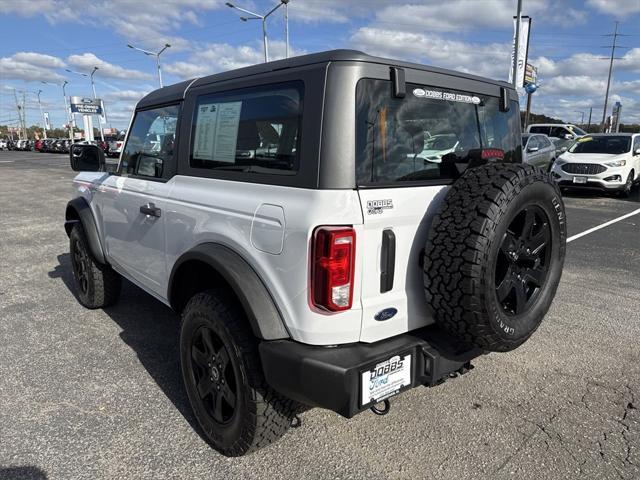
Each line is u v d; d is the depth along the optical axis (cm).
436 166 251
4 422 287
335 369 203
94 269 442
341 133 207
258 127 241
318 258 204
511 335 233
